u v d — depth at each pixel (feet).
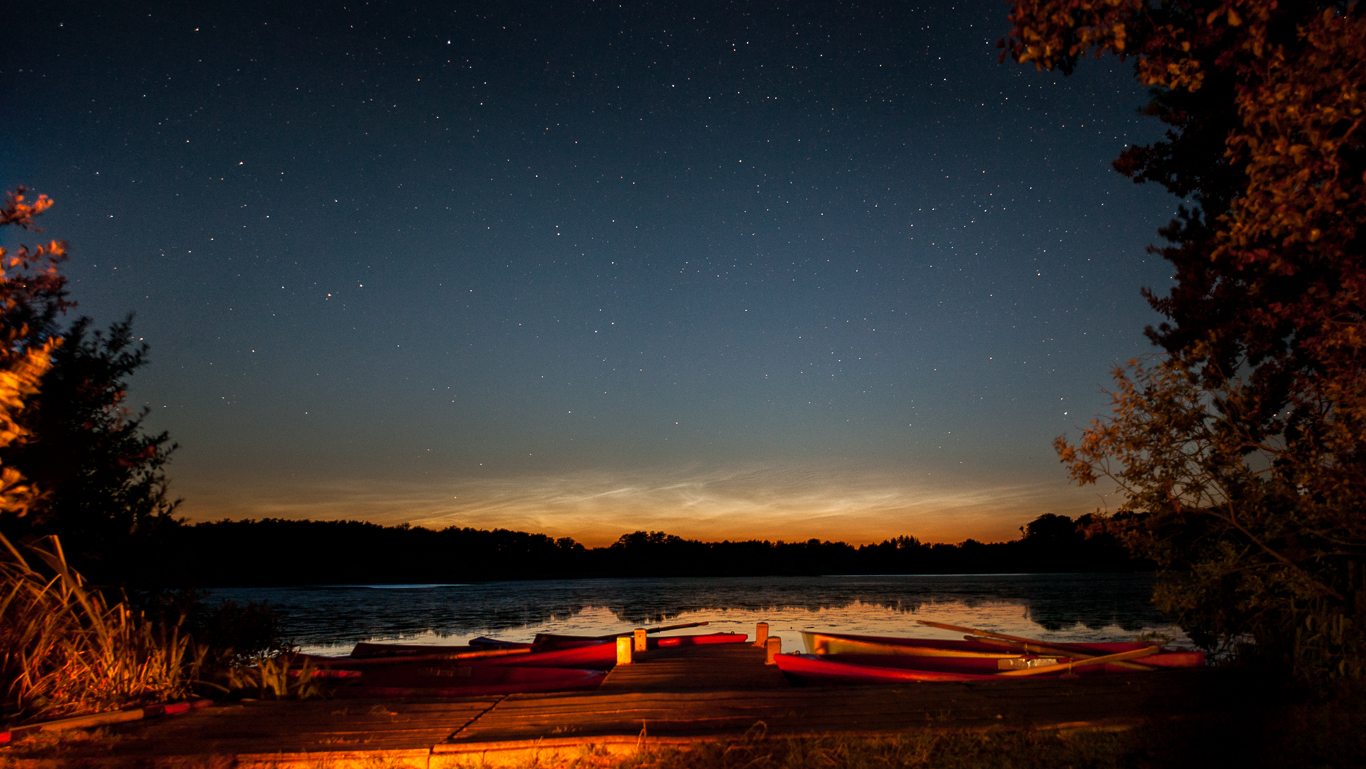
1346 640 21.18
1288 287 24.53
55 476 24.56
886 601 131.64
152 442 28.14
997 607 111.86
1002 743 14.92
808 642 37.27
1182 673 22.39
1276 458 23.86
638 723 16.79
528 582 279.49
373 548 260.42
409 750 14.80
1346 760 13.52
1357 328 18.57
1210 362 24.57
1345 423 20.67
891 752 14.32
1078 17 16.35
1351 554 22.18
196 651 23.57
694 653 37.60
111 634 20.21
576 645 37.32
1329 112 13.93
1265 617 24.66
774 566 328.90
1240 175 26.61
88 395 25.44
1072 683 20.94
